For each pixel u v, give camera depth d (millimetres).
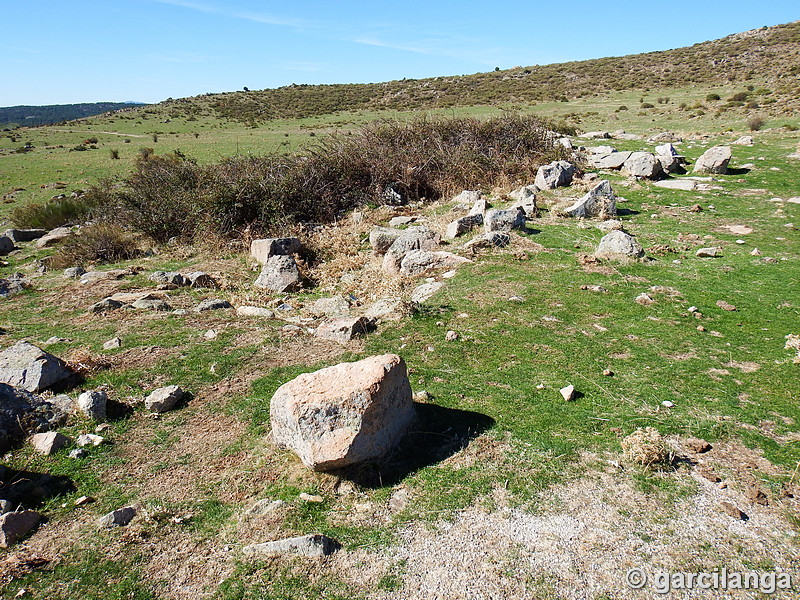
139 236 16109
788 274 9508
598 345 7188
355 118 63594
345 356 7215
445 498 4516
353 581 3762
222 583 3789
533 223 13109
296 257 12242
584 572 3762
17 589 3768
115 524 4371
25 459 5242
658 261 10422
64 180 33531
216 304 9555
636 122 36938
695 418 5508
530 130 20000
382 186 17328
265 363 7094
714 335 7383
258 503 4531
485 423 5527
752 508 4324
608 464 4871
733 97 39125
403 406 5234
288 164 16797
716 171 17453
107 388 6496
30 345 6867
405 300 8875
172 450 5359
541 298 8773
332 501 4566
